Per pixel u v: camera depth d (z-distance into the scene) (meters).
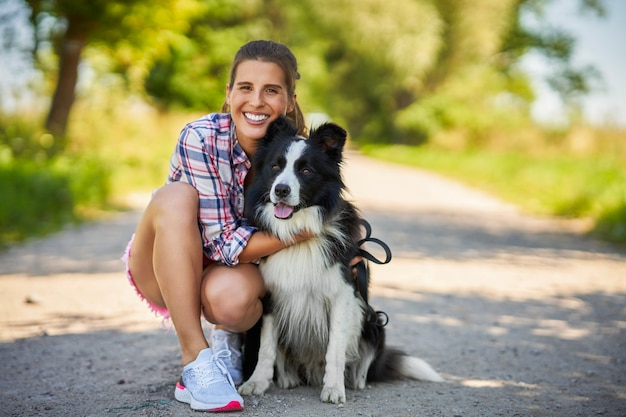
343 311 3.22
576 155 18.52
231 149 3.26
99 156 13.01
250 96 3.25
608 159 15.91
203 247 3.20
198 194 3.13
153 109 18.95
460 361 3.97
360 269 3.39
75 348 4.01
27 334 4.31
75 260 6.82
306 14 30.80
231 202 3.34
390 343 4.32
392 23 31.55
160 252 2.98
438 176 21.00
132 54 14.40
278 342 3.41
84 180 10.73
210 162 3.14
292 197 3.08
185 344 2.99
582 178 12.78
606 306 5.53
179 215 3.00
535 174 15.11
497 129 27.78
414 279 6.48
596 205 11.08
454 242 8.80
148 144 16.17
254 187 3.30
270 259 3.24
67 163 11.27
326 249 3.19
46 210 9.25
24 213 8.52
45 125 13.38
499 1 33.59
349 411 2.98
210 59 20.84
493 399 3.23
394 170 23.34
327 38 33.25
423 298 5.68
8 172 9.21
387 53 32.25
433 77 35.00
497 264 7.38
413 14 31.70
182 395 3.00
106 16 12.74
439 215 11.62
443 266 7.18
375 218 10.88
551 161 16.92
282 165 3.23
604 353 4.17
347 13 31.56
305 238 3.18
